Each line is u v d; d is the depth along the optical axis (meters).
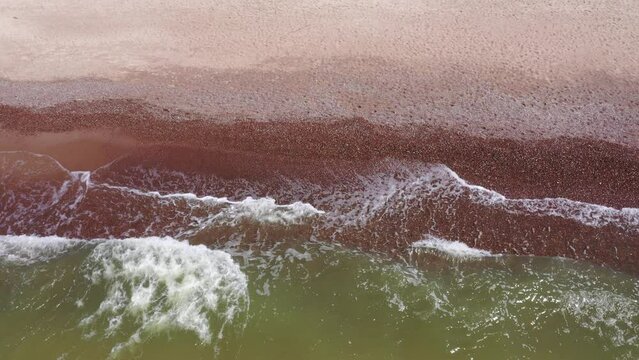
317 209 8.03
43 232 7.87
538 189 8.14
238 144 9.11
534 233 7.52
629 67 10.45
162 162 8.86
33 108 10.12
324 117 9.55
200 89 10.41
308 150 8.94
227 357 6.09
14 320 6.53
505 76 10.37
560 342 6.12
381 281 6.89
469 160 8.62
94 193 8.40
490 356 6.00
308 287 6.86
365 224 7.79
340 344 6.18
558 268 7.04
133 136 9.38
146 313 6.52
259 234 7.69
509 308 6.51
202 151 9.02
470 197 8.06
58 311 6.62
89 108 10.04
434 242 7.48
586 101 9.63
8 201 8.35
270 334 6.31
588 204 7.87
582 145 8.74
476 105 9.66
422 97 9.91
